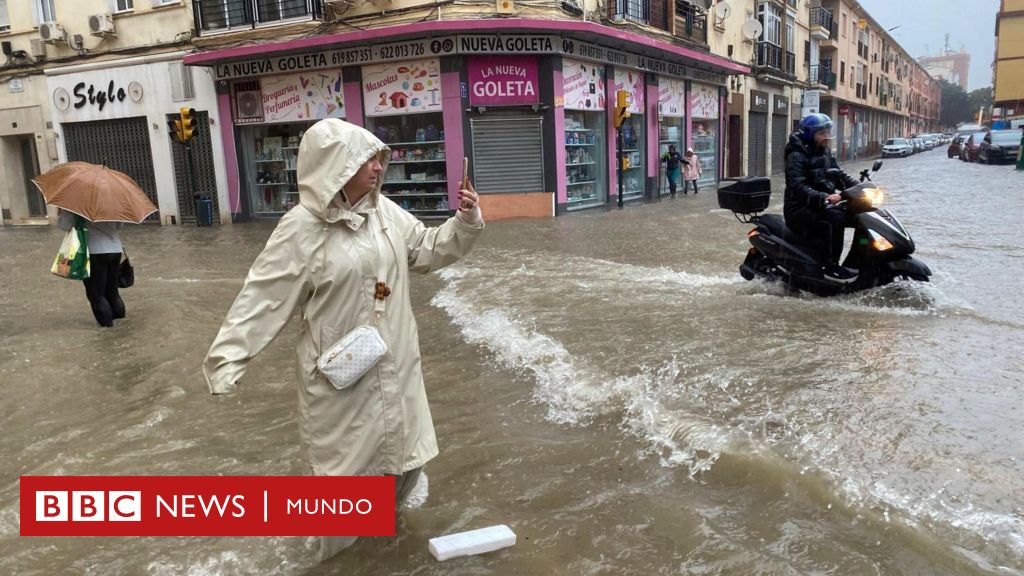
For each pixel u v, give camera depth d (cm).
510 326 633
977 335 538
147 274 1072
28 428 457
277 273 259
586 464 356
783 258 706
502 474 351
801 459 332
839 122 4972
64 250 689
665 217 1622
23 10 2159
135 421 455
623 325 616
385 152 267
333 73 1805
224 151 1983
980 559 252
